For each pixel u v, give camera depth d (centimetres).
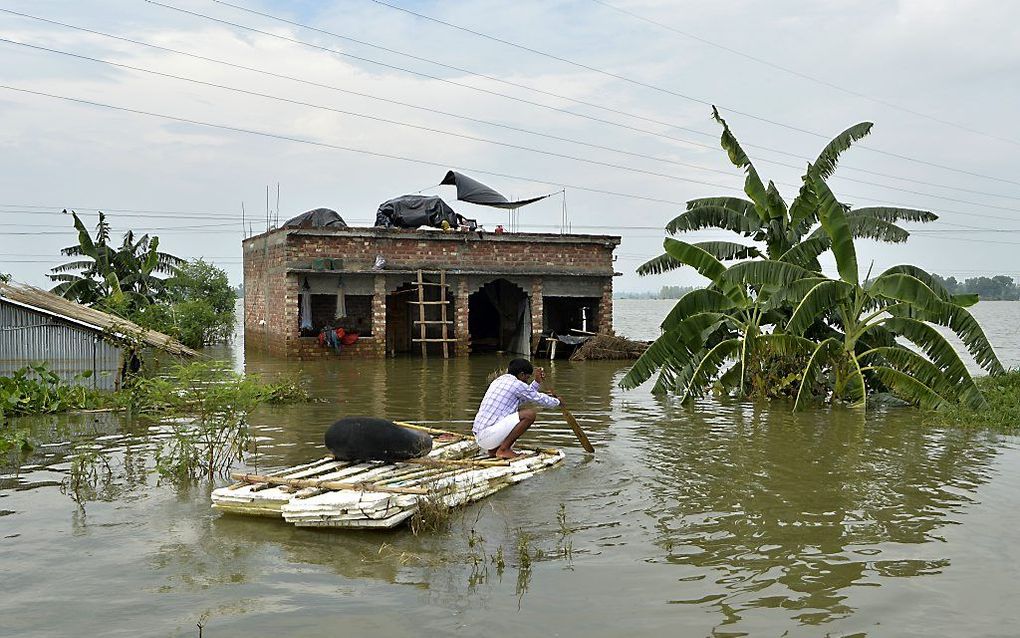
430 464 947
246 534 752
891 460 1080
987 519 812
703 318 1689
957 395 1480
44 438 1209
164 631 547
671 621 569
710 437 1245
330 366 2461
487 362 2630
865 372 1692
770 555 704
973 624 568
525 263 2873
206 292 3769
